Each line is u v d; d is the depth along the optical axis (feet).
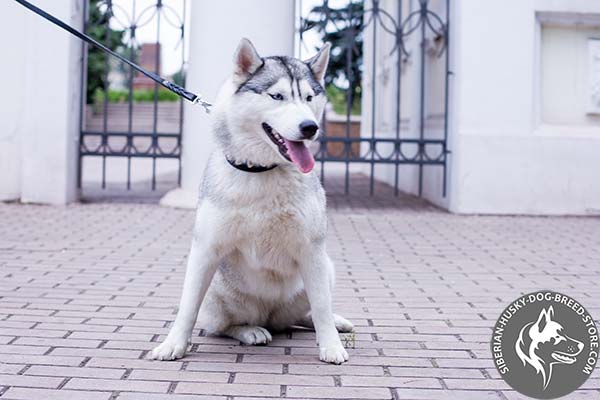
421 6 32.73
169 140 89.10
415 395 9.51
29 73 30.63
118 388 9.57
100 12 33.09
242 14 30.07
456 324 13.50
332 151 82.12
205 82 30.45
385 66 52.85
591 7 30.78
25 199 31.14
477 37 30.42
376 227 27.22
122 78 138.51
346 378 10.21
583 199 30.86
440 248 22.76
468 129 30.68
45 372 10.19
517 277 18.29
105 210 29.99
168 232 24.95
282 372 10.48
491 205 30.78
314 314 11.23
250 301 11.94
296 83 10.64
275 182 10.52
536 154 30.68
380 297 15.88
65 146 30.99
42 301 14.78
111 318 13.52
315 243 10.98
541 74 31.55
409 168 42.04
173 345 10.98
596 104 31.63
